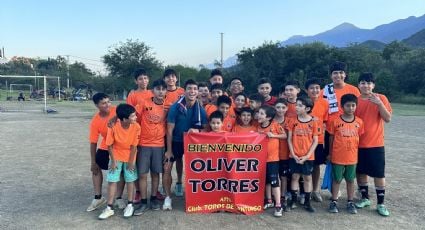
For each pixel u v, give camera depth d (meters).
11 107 34.47
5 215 5.54
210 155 5.66
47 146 11.78
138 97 6.32
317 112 6.10
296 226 5.14
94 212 5.71
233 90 6.83
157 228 5.05
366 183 6.04
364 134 5.79
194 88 5.83
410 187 7.14
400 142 13.14
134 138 5.52
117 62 40.97
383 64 49.44
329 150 5.99
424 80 44.84
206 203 5.71
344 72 6.26
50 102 44.50
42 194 6.60
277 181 5.64
